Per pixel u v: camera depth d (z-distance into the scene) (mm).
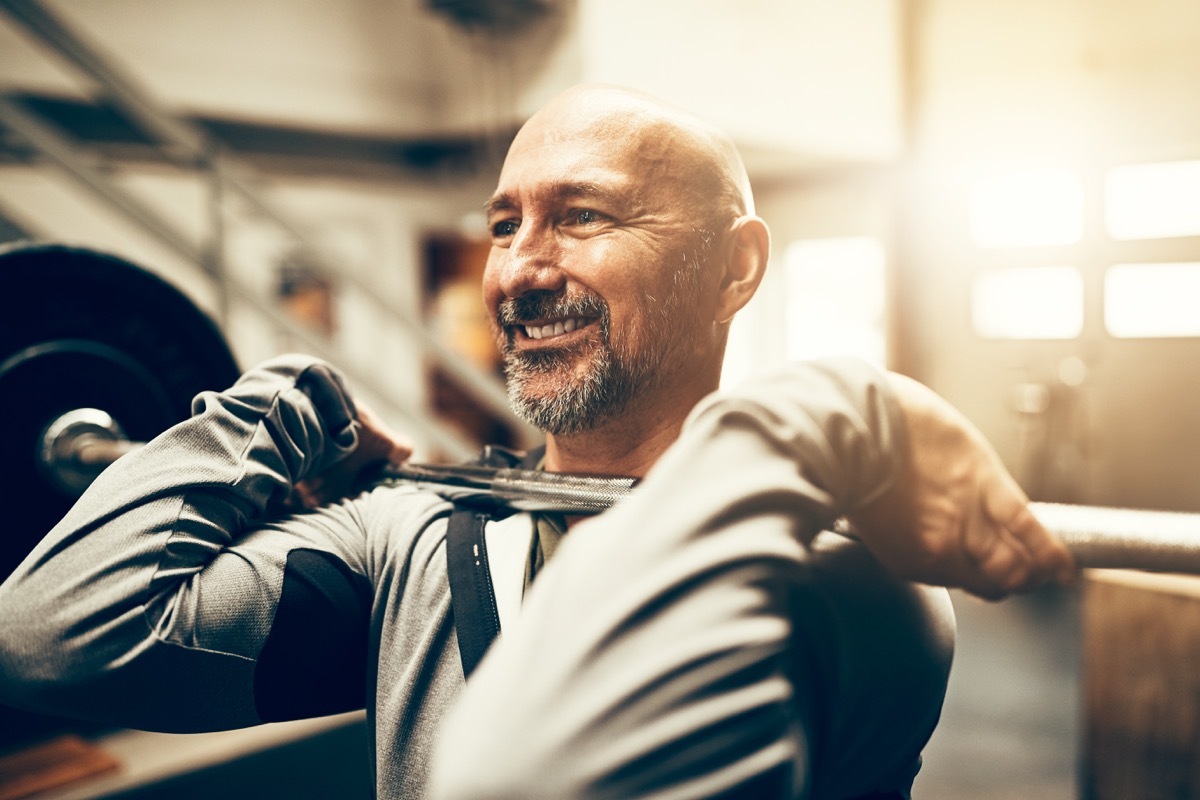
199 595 768
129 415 1092
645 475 868
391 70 6027
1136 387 6445
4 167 4484
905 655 639
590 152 827
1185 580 1231
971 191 7008
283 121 5656
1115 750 1268
